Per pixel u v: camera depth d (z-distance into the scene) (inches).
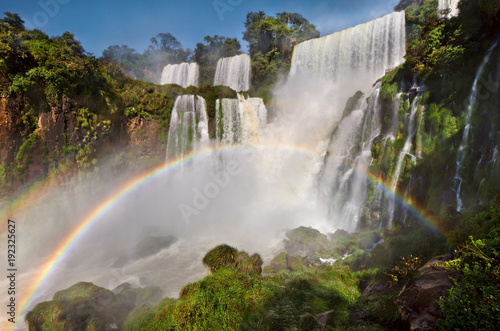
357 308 303.0
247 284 323.3
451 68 561.3
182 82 2000.5
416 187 586.6
